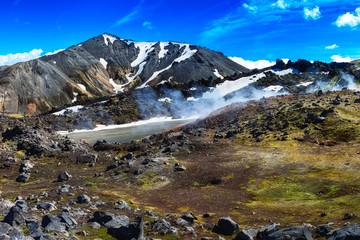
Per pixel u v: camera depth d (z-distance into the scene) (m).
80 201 63.62
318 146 120.44
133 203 70.50
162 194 83.19
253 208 65.38
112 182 100.06
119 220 45.72
